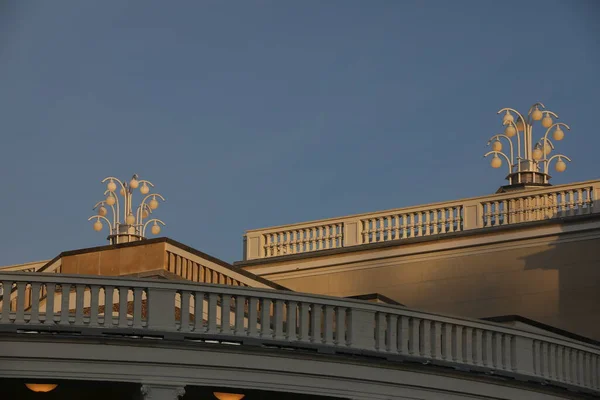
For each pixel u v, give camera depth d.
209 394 44.84
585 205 71.88
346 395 44.06
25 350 41.34
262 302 43.88
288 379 43.41
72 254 55.88
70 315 42.28
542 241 71.25
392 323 45.44
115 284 42.56
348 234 75.88
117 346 41.91
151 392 41.91
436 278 72.88
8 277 41.97
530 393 47.59
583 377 49.78
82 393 44.38
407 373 45.16
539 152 77.81
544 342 48.66
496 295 71.56
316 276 75.38
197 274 55.31
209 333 42.94
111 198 79.38
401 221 75.31
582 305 69.88
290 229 77.06
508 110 78.75
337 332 44.62
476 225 73.50
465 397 46.12
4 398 44.31
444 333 46.41
